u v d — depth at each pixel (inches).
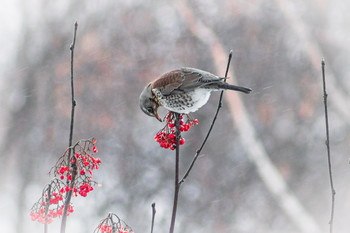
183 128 251.4
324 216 778.8
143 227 798.5
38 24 983.6
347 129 847.1
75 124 906.7
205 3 890.7
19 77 963.3
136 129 882.8
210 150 852.0
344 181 826.8
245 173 828.6
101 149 870.4
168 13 925.8
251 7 901.2
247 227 788.6
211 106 866.8
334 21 893.8
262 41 898.1
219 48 805.2
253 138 695.7
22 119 941.8
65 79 941.8
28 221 803.4
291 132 860.6
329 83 803.4
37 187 888.3
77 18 968.9
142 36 919.0
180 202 822.5
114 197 818.2
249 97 876.6
